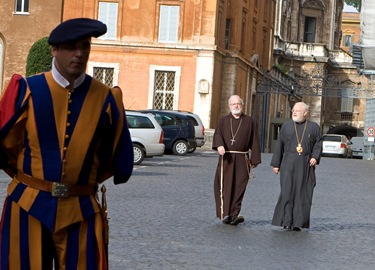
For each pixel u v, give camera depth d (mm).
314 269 12359
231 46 66938
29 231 6520
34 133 6531
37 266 6488
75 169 6578
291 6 114562
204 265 12125
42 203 6520
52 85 6566
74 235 6543
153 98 62125
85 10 62656
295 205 16969
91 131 6605
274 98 85750
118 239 14227
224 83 65312
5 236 6559
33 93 6539
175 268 11727
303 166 17125
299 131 17281
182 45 61719
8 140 6574
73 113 6586
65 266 6531
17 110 6500
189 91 61938
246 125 17766
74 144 6566
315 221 18938
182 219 17766
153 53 62062
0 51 63344
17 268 6496
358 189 29750
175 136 49969
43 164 6547
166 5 62156
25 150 6594
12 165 6719
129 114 37406
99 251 6559
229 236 15539
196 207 20375
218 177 17625
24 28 63031
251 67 71188
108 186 24719
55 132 6551
